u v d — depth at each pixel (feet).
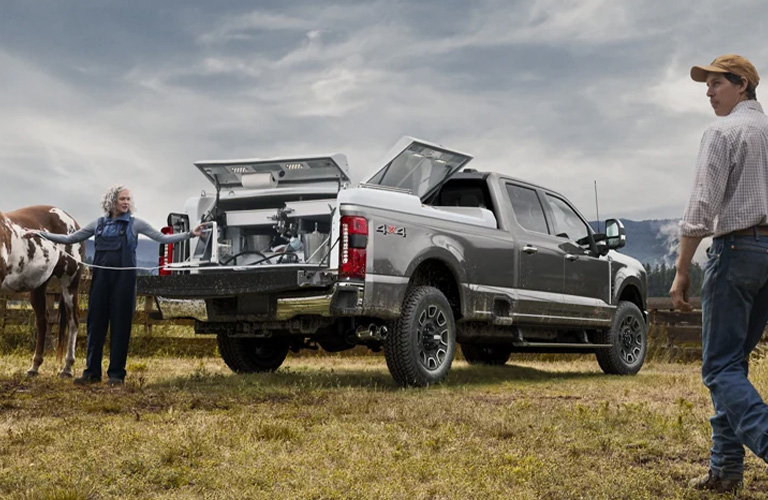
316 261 22.85
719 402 10.77
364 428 15.47
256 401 20.25
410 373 23.50
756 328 11.23
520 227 28.04
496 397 22.16
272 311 23.06
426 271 25.88
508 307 26.96
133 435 13.79
